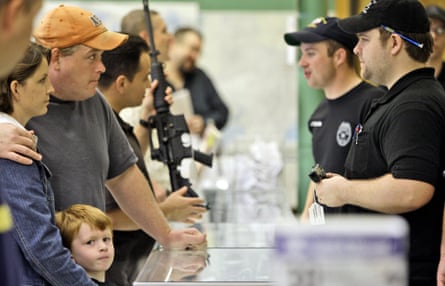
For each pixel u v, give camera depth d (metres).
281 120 8.03
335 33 3.73
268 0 8.02
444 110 2.78
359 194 2.81
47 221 2.53
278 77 8.05
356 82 3.72
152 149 3.71
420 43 2.87
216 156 5.94
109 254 2.83
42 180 2.58
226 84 8.08
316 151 3.85
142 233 3.49
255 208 4.00
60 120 2.92
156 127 3.71
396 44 2.87
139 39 3.64
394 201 2.71
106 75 3.59
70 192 2.90
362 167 2.92
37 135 2.86
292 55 5.86
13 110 2.61
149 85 3.71
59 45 2.86
